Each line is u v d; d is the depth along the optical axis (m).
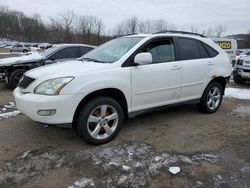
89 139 3.78
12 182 2.96
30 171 3.19
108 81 3.81
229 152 3.76
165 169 3.26
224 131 4.58
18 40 90.00
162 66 4.46
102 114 3.86
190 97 5.07
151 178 3.07
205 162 3.45
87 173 3.16
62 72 3.67
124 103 4.16
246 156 3.64
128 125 4.79
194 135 4.37
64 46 8.56
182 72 4.76
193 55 5.06
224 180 3.04
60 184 2.94
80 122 3.69
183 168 3.29
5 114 5.34
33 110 3.53
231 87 9.32
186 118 5.25
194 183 2.98
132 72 4.09
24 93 3.79
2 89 8.21
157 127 4.71
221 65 5.52
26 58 8.30
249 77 9.19
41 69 4.01
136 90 4.18
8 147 3.81
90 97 3.81
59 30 46.31
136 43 4.32
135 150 3.76
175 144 4.00
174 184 2.96
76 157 3.53
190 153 3.71
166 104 4.69
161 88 4.50
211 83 5.43
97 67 3.84
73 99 3.54
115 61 4.05
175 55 4.74
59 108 3.48
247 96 7.59
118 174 3.14
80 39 41.88
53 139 4.11
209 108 5.50
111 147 3.85
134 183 2.97
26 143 3.96
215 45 5.58
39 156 3.55
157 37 4.54
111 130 4.00
